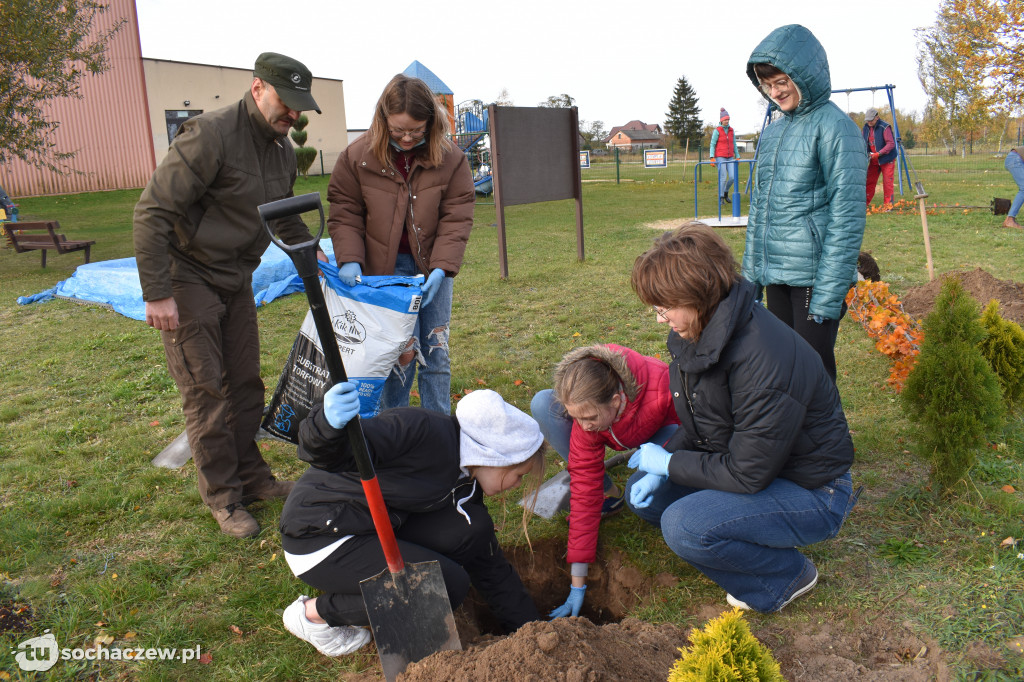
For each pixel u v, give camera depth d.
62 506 3.56
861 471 3.57
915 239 10.01
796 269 3.63
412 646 2.34
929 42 29.58
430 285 3.52
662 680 2.16
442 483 2.51
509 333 6.53
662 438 3.09
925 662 2.32
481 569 2.72
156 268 2.97
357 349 3.24
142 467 4.05
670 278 2.20
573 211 16.64
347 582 2.43
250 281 3.43
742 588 2.61
